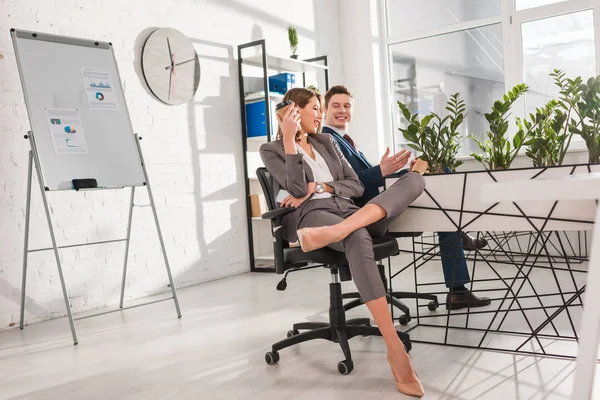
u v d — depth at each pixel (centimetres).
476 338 224
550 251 425
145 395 188
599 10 432
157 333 271
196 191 410
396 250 219
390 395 172
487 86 499
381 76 552
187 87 403
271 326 268
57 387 203
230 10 443
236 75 448
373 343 231
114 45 359
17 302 302
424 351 213
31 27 314
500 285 328
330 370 200
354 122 556
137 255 365
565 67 455
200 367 214
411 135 264
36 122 275
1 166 300
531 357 198
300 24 511
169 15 395
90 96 301
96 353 244
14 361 239
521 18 466
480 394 168
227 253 433
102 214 345
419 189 207
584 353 80
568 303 209
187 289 387
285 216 219
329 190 220
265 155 228
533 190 80
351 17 552
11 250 302
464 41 509
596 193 74
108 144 301
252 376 199
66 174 279
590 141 296
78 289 331
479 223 211
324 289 353
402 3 541
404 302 301
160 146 386
